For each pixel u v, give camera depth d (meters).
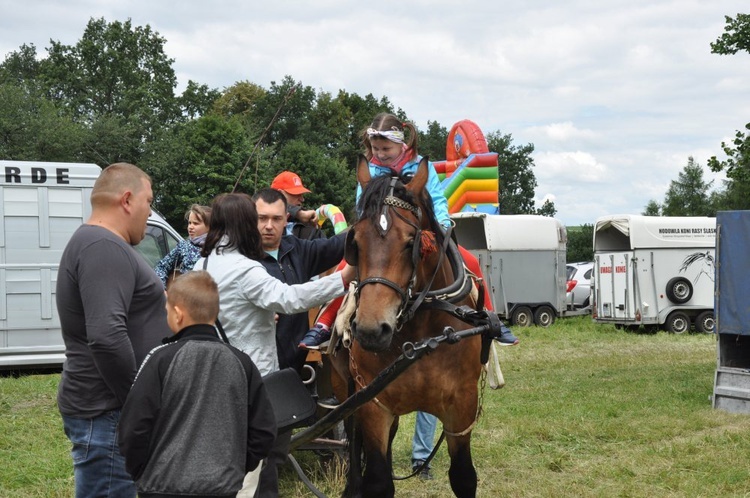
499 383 5.01
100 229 3.34
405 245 3.90
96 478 3.34
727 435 7.75
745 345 9.88
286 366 4.81
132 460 2.93
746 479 6.15
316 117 52.97
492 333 4.18
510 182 81.38
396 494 5.96
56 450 7.04
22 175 12.24
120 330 3.18
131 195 3.46
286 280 4.65
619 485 6.09
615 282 20.84
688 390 10.78
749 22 12.55
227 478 2.92
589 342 18.12
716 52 12.88
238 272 3.97
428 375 4.27
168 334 3.44
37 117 36.31
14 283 12.16
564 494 5.79
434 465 6.86
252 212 4.12
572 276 26.53
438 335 4.28
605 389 11.01
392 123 4.79
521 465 6.75
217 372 2.99
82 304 3.29
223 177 37.50
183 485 2.88
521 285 21.89
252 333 4.04
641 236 20.34
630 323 20.39
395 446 7.61
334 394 5.87
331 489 5.91
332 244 4.88
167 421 2.94
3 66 68.12
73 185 12.53
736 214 9.51
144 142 39.19
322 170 40.78
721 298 9.66
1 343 12.09
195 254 5.66
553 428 8.09
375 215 3.94
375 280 3.82
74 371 3.33
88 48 57.19
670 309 20.41
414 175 4.27
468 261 4.93
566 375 12.66
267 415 3.08
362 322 3.73
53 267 12.38
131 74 57.62
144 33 60.50
